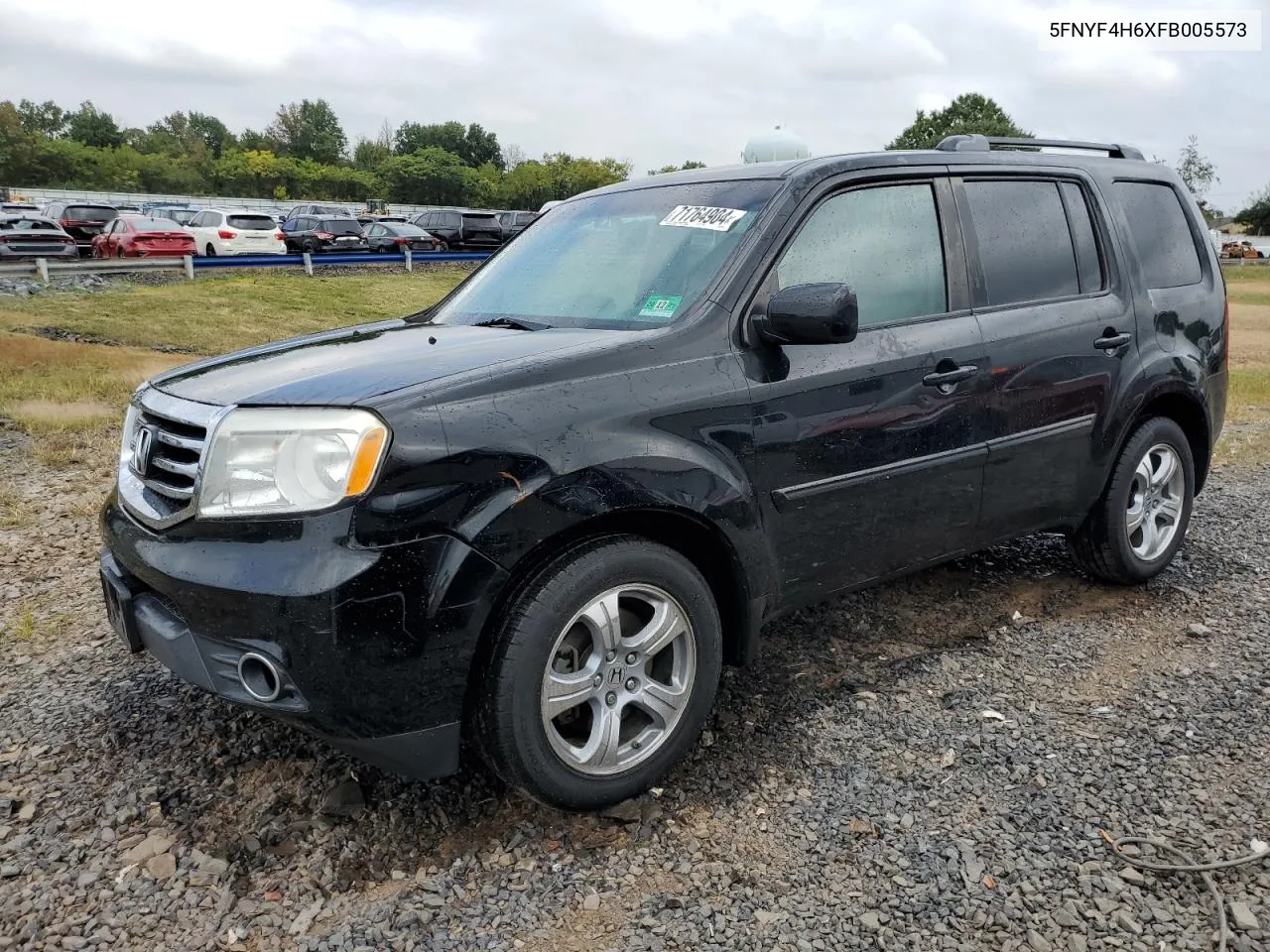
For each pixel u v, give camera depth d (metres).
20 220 22.86
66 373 10.58
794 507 3.16
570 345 2.89
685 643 2.95
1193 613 4.25
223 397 2.70
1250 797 2.84
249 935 2.34
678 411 2.86
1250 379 13.36
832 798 2.87
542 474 2.57
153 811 2.81
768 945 2.29
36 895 2.46
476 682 2.62
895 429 3.38
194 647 2.56
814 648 3.90
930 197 3.68
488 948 2.29
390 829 2.73
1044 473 3.94
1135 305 4.29
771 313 2.98
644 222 3.60
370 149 109.00
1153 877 2.50
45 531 5.38
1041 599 4.41
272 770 3.01
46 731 3.25
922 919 2.37
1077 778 2.95
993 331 3.68
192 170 93.44
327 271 25.78
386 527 2.40
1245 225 107.25
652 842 2.68
